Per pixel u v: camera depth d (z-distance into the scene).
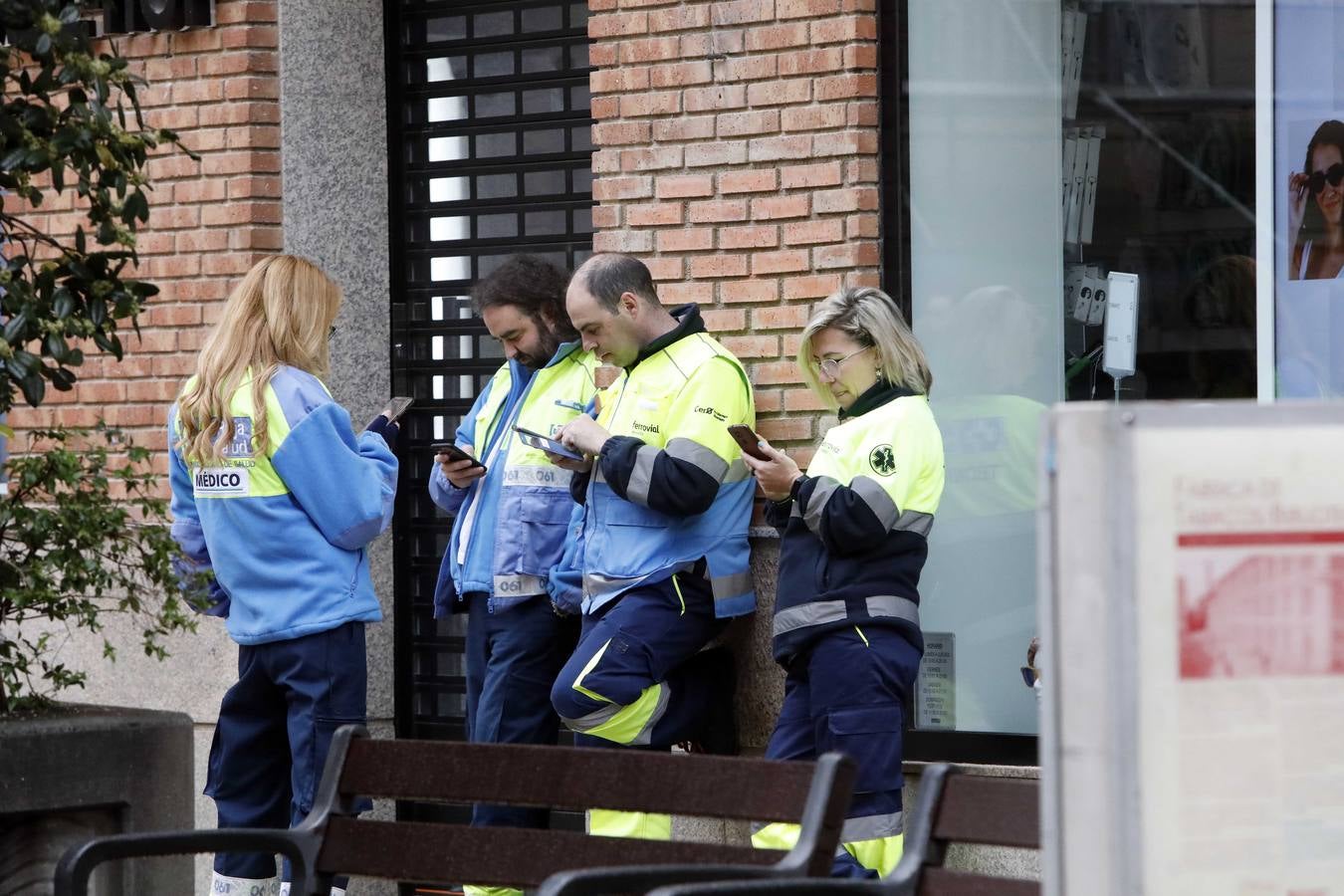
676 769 9.81
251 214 21.06
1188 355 17.14
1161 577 5.80
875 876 14.91
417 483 22.25
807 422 17.69
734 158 18.17
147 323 21.66
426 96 22.06
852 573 14.99
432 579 22.14
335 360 21.80
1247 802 5.82
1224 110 16.92
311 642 15.97
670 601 16.52
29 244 22.16
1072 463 5.77
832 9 17.66
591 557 16.77
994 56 17.64
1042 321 17.61
